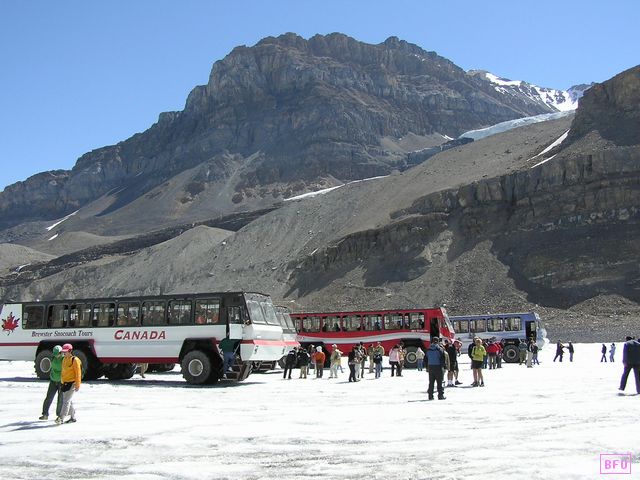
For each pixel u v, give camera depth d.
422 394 27.72
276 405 24.02
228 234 181.25
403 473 12.23
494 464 12.79
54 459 14.03
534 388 29.39
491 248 109.75
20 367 56.31
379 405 23.62
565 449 14.15
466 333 59.78
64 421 19.47
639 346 26.30
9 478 12.36
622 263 96.00
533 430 16.94
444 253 113.56
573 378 35.09
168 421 19.61
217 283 147.00
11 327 37.47
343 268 123.75
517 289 99.50
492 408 22.00
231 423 19.08
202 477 12.17
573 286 95.94
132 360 35.03
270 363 43.72
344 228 144.00
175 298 34.88
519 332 58.50
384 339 52.28
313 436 16.55
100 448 15.19
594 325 86.25
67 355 19.16
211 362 33.56
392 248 120.19
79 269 197.12
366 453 14.23
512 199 115.19
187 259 168.88
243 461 13.59
